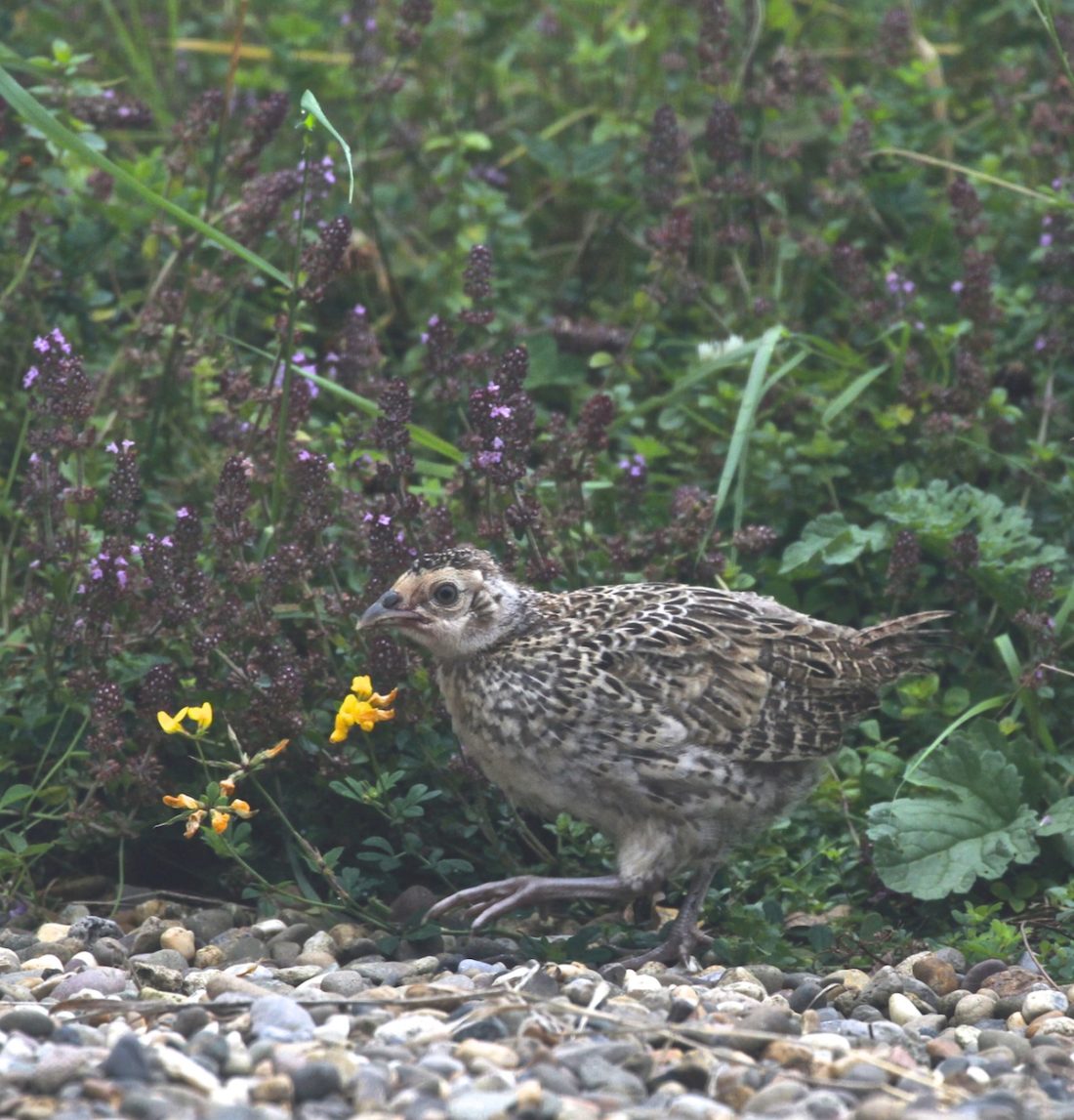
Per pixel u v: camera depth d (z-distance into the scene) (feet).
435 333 37.04
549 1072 24.39
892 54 47.55
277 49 47.75
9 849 33.76
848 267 42.09
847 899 33.81
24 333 40.60
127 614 33.81
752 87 45.60
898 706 36.63
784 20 46.88
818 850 33.91
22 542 34.96
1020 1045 27.12
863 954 31.86
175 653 34.19
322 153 46.98
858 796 34.96
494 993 27.35
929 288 44.83
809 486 39.81
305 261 35.22
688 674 30.76
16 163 41.11
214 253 41.45
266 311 44.50
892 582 36.19
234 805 30.04
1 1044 25.55
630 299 46.85
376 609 30.91
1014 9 49.47
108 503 35.14
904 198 45.83
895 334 42.24
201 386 38.55
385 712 30.19
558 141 50.24
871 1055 26.03
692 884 31.78
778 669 31.50
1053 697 35.78
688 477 40.75
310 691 33.83
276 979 29.76
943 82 50.62
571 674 30.35
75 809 32.12
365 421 38.70
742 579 36.27
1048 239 41.83
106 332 42.14
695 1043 25.96
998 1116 23.30
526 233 46.37
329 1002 27.02
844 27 53.57
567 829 33.37
